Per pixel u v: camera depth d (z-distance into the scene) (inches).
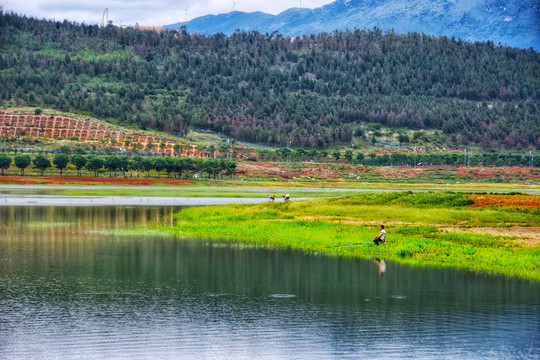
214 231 3929.6
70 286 2199.8
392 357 1481.3
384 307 1929.1
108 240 3508.9
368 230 3826.3
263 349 1524.4
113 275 2415.1
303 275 2436.0
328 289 2182.6
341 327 1713.8
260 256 2920.8
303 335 1644.9
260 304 1958.7
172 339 1600.6
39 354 1483.8
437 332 1672.0
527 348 1545.3
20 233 3821.4
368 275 2443.4
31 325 1711.4
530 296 2074.3
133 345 1550.2
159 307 1911.9
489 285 2251.5
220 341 1589.6
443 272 2511.1
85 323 1734.7
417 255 2901.1
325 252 3058.6
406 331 1683.1
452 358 1473.9
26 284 2228.1
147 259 2810.0
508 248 3102.9
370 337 1626.5
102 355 1480.1
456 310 1893.5
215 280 2329.0
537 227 3981.3
